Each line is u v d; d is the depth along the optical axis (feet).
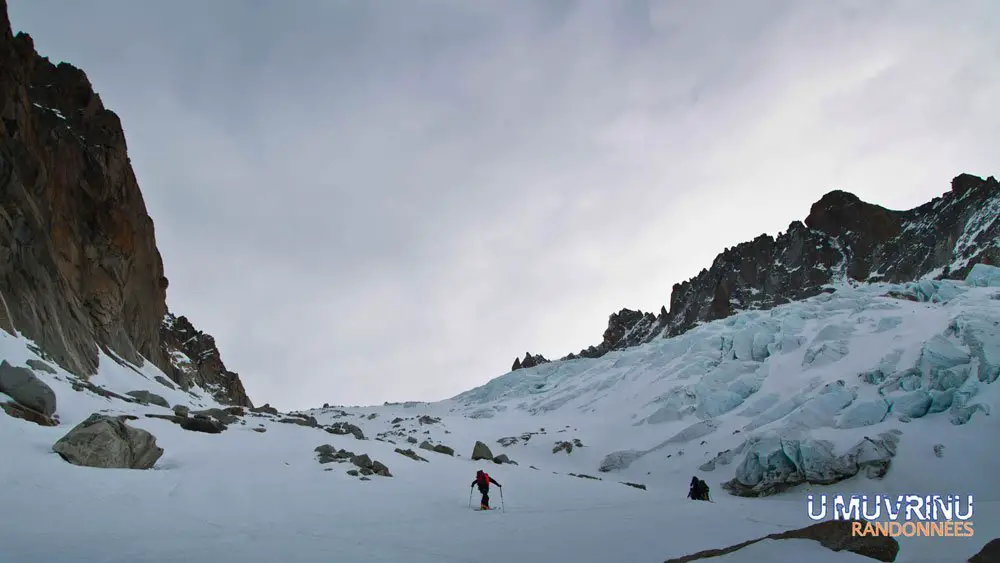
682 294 522.47
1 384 76.33
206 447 89.71
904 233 426.92
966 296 217.56
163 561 34.55
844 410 167.53
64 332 119.75
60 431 70.90
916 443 143.54
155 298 211.41
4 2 127.44
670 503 92.68
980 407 144.56
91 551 36.06
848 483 138.21
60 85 176.14
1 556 33.45
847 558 36.32
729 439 183.32
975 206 377.09
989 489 121.90
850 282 411.75
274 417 144.66
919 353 174.09
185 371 284.82
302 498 68.85
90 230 164.04
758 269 466.70
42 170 134.10
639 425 229.25
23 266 111.65
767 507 100.07
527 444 239.30
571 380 370.73
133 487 59.88
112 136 185.47
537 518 63.62
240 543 42.11
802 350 224.94
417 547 43.96
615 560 40.65
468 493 87.86
